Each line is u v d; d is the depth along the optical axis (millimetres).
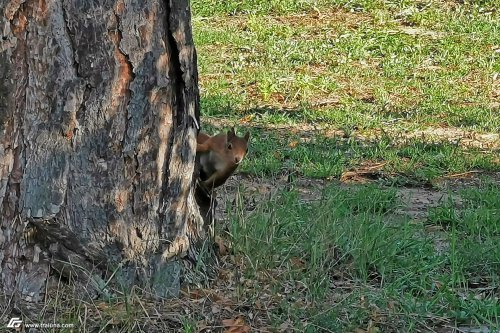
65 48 8961
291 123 19828
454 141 18766
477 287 10852
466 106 21938
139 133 9258
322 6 31375
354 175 15938
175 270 9625
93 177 9172
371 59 26672
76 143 9102
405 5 31000
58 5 8898
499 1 31141
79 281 9234
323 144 17875
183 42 9477
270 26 29766
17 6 8836
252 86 23406
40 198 9047
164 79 9328
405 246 11430
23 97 8977
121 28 9055
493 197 14320
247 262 10320
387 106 21703
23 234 9070
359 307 9672
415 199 14781
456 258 11156
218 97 21719
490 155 17484
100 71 9047
